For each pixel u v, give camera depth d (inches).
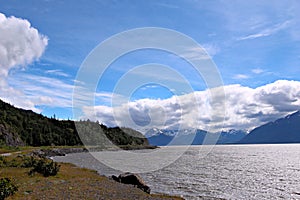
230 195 1357.0
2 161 1669.5
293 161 3791.8
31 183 1111.0
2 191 864.9
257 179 1946.4
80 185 1151.0
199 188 1508.4
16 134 5132.9
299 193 1445.6
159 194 1247.5
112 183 1279.5
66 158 3592.5
